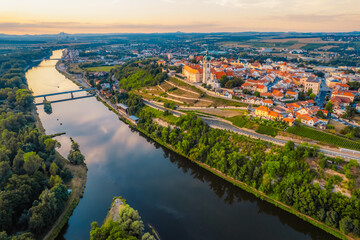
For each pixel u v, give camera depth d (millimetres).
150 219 150000
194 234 139750
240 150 192500
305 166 160250
